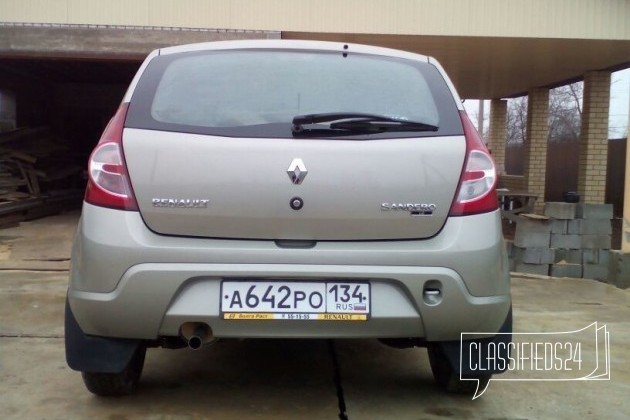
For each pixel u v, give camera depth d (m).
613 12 8.23
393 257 2.62
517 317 5.12
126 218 2.60
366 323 2.63
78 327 2.75
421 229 2.67
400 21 8.15
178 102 2.76
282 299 2.61
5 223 9.68
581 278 6.96
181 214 2.60
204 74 2.85
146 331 2.62
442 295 2.64
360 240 2.66
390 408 3.12
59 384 3.36
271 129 2.69
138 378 3.22
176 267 2.56
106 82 15.28
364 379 3.53
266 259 2.60
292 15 8.08
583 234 7.00
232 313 2.59
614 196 14.48
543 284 6.58
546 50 8.98
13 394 3.22
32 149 11.73
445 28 8.19
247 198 2.61
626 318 5.16
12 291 5.57
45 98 14.97
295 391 3.33
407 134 2.72
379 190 2.64
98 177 2.64
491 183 2.75
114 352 2.74
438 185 2.67
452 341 2.80
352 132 2.70
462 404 3.20
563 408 3.20
